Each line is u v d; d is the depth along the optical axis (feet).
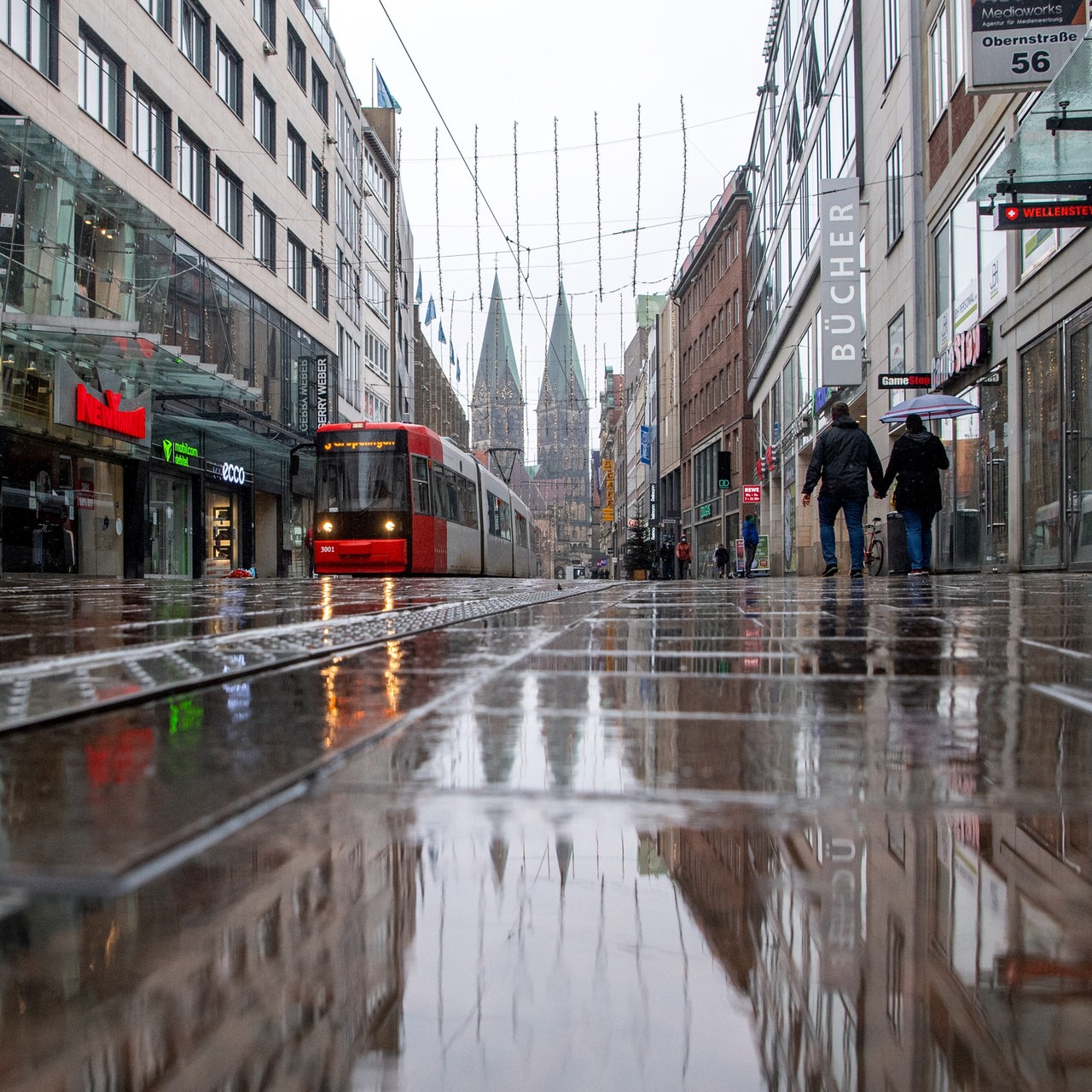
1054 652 9.82
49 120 56.39
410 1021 1.96
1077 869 2.98
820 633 12.37
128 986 2.14
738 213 137.59
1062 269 40.01
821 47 84.07
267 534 97.76
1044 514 43.04
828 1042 1.87
